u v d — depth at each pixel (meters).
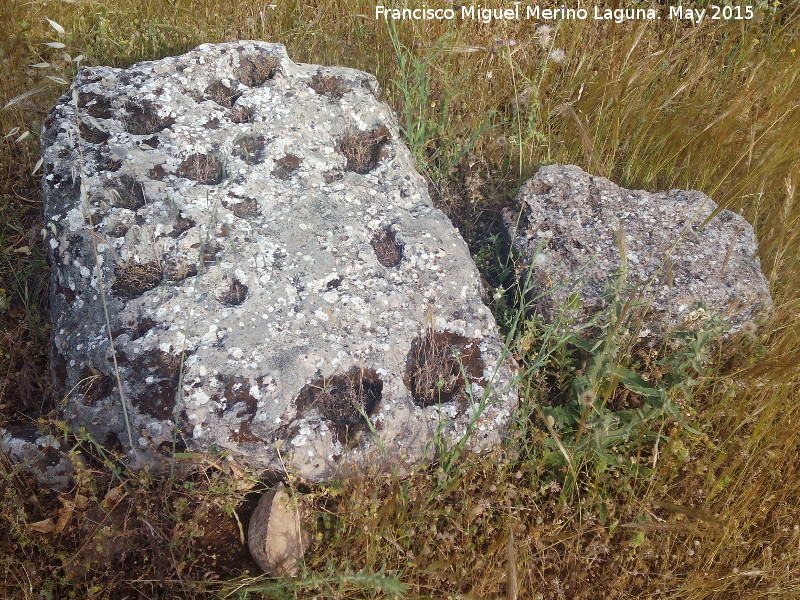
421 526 2.39
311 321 2.57
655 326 2.91
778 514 2.59
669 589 2.39
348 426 2.45
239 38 4.21
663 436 2.58
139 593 2.27
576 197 3.28
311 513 2.38
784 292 3.26
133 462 2.37
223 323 2.52
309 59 4.09
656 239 3.15
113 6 4.18
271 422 2.35
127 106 3.10
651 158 3.78
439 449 2.45
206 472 2.40
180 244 2.71
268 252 2.74
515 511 2.49
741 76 4.23
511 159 3.71
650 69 3.96
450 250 2.92
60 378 2.60
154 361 2.43
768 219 3.55
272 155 3.05
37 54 3.71
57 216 2.75
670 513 2.57
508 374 2.69
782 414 2.79
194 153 3.01
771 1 4.75
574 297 2.83
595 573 2.45
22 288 2.99
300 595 2.20
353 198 3.03
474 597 2.12
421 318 2.70
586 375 2.56
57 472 2.43
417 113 3.79
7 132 3.44
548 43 4.04
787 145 3.58
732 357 3.05
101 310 2.56
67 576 2.26
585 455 2.52
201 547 2.34
